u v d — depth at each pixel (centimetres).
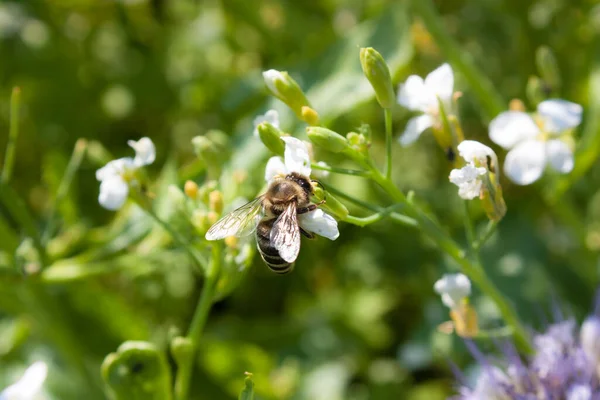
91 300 26
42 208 30
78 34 32
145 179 20
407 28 26
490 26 30
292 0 32
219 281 20
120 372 20
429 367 27
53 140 31
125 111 31
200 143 21
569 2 29
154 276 27
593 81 25
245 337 28
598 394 20
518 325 20
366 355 28
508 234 28
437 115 19
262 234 19
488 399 20
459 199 28
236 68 32
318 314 28
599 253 27
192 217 20
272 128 19
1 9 31
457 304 20
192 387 27
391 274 28
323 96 26
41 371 18
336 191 19
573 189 28
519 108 21
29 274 23
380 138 30
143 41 33
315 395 27
